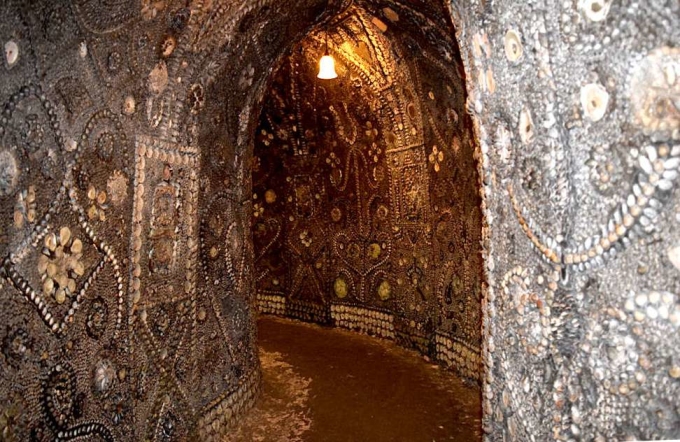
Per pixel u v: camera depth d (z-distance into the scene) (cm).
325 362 393
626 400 92
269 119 493
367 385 347
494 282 137
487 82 131
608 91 91
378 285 456
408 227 420
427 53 330
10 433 148
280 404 315
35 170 156
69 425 171
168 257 228
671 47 79
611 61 90
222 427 270
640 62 85
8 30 144
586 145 97
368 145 441
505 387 132
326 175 487
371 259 461
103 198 187
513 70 118
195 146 243
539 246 113
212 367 265
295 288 523
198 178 247
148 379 215
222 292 276
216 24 227
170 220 228
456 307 362
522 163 118
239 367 293
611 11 89
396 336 439
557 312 107
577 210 100
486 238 140
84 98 175
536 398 116
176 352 235
